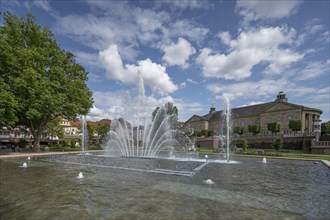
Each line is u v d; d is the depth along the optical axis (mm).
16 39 25625
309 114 65375
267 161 24469
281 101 69188
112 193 7875
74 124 87062
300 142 47594
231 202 7020
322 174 14164
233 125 84938
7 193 7793
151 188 8750
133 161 20250
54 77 28609
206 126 96438
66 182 9867
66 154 29438
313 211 6297
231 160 25000
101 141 56156
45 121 31531
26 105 24922
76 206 6324
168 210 6051
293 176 13125
